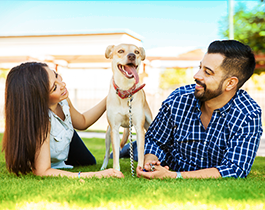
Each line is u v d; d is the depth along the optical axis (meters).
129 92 2.47
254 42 11.02
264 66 10.96
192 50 11.54
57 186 1.68
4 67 11.70
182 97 2.27
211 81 1.95
